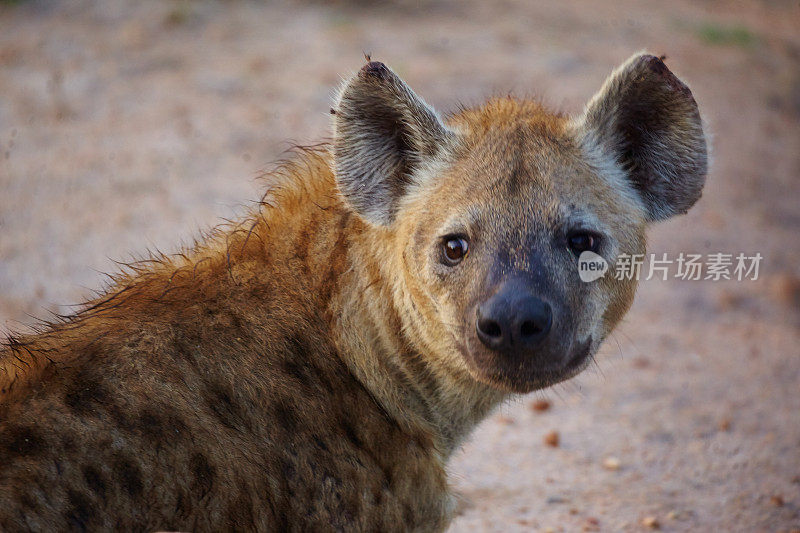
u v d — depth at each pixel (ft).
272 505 15.80
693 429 32.12
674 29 78.13
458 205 16.93
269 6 67.67
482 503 27.32
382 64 18.01
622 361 36.96
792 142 60.90
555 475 29.25
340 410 17.02
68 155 47.85
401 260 17.76
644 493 28.22
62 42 59.77
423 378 18.38
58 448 14.20
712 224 48.98
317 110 52.75
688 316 41.06
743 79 69.51
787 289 42.80
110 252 39.86
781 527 26.45
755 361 37.24
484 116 18.99
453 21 69.56
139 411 15.05
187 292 17.24
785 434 31.81
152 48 59.93
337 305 17.78
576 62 63.52
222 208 43.34
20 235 40.86
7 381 15.21
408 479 17.24
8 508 13.42
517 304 15.58
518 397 19.92
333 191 18.86
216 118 51.78
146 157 47.91
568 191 16.80
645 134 18.48
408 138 18.71
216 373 16.17
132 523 14.39
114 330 16.15
